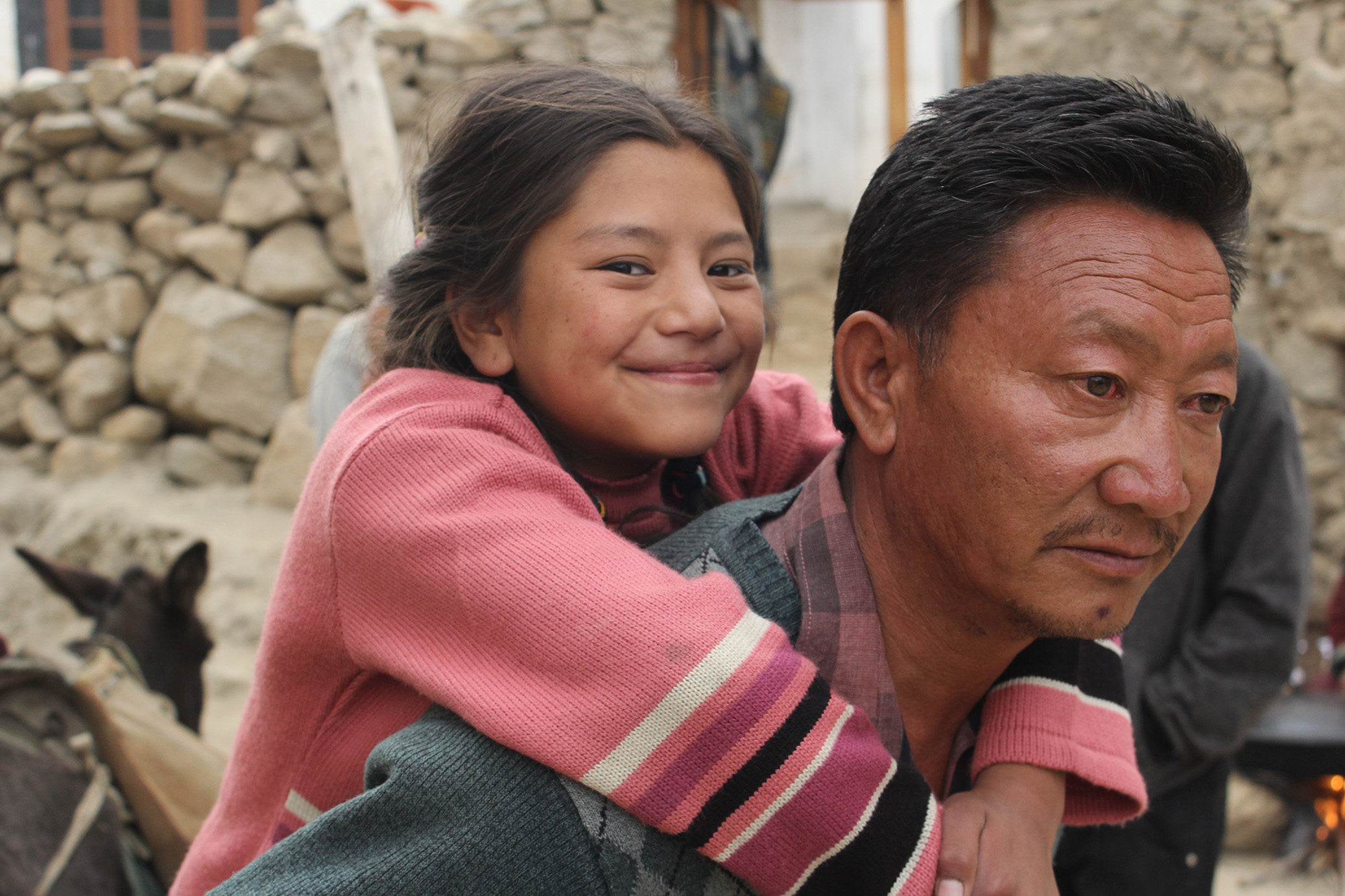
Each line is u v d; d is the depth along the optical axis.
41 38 7.54
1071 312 0.78
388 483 0.91
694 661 0.78
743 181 1.09
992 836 0.87
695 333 0.99
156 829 1.88
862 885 0.77
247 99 5.64
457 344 1.09
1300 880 3.31
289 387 5.80
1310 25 4.44
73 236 5.93
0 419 6.16
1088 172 0.79
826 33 9.50
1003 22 4.81
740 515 1.03
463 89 1.12
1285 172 4.52
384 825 0.78
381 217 3.46
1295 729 2.81
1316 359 4.48
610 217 0.97
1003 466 0.80
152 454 5.96
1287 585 2.04
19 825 1.67
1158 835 2.12
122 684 1.93
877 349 0.91
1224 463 2.10
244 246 5.75
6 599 5.51
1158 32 4.61
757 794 0.77
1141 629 2.11
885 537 0.95
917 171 0.86
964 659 0.95
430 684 0.83
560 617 0.81
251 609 4.97
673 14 5.30
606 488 1.10
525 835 0.77
